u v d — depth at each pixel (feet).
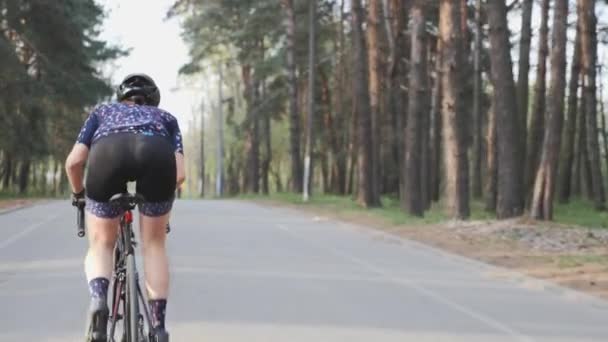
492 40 81.10
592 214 119.75
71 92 164.04
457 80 88.94
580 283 43.50
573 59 132.36
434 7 131.54
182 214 103.45
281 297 38.29
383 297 39.14
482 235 68.59
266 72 186.60
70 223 82.23
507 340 29.91
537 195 77.10
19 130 159.33
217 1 188.34
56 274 44.55
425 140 143.02
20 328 30.48
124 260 19.63
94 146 18.80
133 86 20.20
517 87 122.31
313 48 151.74
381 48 151.94
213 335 29.48
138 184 18.86
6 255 53.26
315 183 306.55
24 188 202.90
